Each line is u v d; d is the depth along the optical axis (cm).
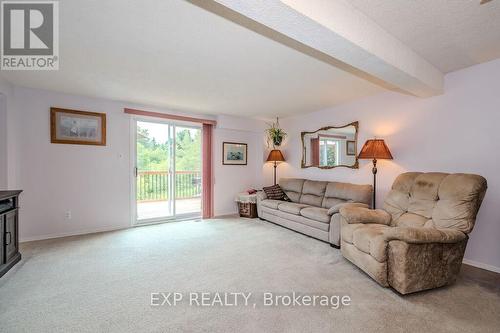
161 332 152
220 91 344
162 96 369
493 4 159
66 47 217
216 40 204
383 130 350
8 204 246
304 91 344
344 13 159
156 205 457
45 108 340
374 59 190
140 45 213
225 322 162
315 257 279
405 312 174
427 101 300
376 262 209
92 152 376
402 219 260
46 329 154
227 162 523
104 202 388
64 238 345
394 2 159
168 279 224
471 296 196
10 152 308
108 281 219
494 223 246
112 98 381
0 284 212
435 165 292
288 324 160
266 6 129
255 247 312
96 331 153
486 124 251
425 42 210
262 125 562
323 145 452
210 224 435
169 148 459
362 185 358
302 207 385
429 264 199
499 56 238
